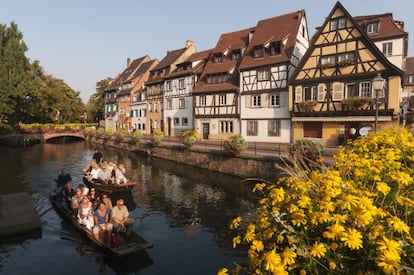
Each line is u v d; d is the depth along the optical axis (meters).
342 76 19.42
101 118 62.69
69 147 35.16
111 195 13.49
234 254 7.86
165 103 35.50
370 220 1.90
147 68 45.25
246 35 29.22
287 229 2.16
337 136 20.00
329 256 1.94
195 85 30.45
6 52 37.06
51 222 9.87
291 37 23.88
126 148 31.06
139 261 7.54
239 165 16.36
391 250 1.67
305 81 21.02
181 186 15.20
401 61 19.75
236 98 26.28
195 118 29.83
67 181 12.76
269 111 23.84
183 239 8.82
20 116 44.59
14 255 7.68
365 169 2.89
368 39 18.45
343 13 19.50
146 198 13.16
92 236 8.14
